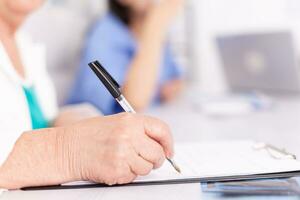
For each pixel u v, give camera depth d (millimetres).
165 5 1450
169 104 1344
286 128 770
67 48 1513
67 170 380
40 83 752
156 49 1410
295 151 552
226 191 341
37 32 1325
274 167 390
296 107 1066
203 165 423
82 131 393
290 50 1170
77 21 1588
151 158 377
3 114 445
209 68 2066
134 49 1498
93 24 1675
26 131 412
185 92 1721
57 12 1470
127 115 400
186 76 1992
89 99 1289
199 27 2014
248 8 1998
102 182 378
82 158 378
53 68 1434
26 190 377
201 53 2029
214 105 1066
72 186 383
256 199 318
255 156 453
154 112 1101
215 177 381
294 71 1197
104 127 389
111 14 1562
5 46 615
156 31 1420
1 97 461
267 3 1979
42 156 384
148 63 1387
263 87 1346
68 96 1437
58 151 385
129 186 375
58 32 1457
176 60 1842
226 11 2010
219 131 773
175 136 733
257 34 1242
